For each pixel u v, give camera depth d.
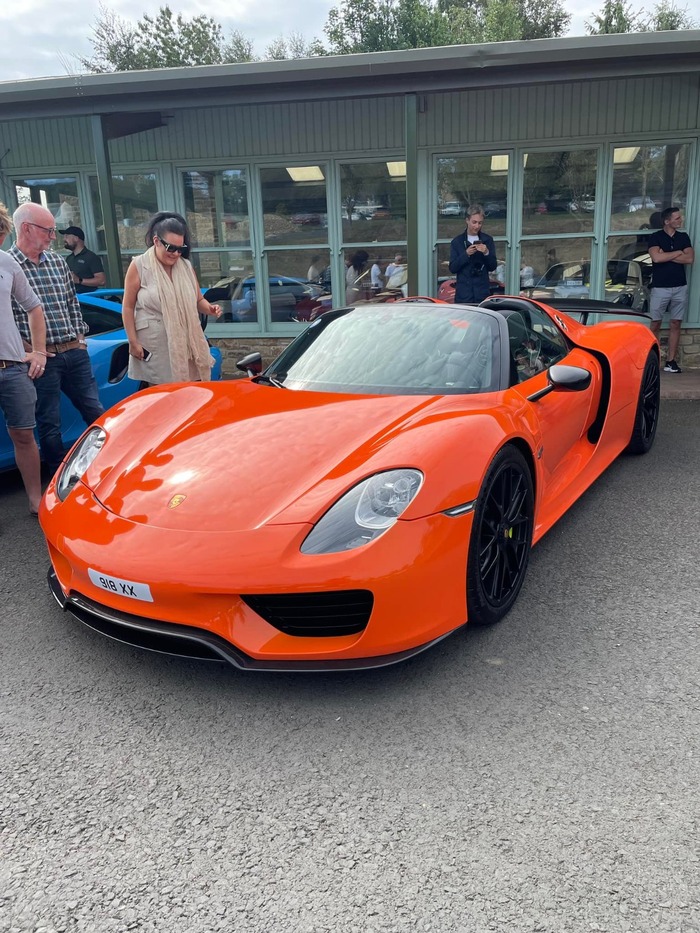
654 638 2.39
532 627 2.47
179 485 2.24
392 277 8.32
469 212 6.58
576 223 7.91
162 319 4.20
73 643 2.46
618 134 7.57
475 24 35.75
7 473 4.79
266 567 1.91
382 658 2.03
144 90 6.38
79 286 7.67
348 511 2.01
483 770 1.79
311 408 2.63
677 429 5.29
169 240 4.08
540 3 38.56
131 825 1.64
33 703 2.12
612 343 4.07
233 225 8.44
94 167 8.50
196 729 1.99
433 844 1.55
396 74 6.11
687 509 3.60
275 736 1.95
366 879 1.47
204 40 37.44
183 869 1.51
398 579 1.96
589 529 3.37
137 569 1.98
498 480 2.38
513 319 3.25
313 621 2.01
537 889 1.43
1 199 8.81
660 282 7.40
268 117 8.02
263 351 8.71
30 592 2.88
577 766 1.79
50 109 6.68
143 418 2.76
